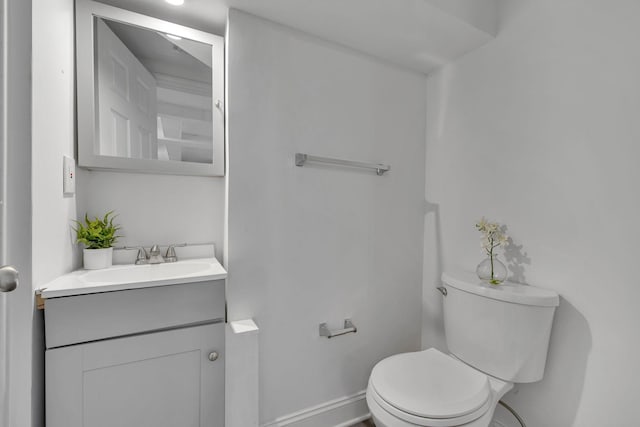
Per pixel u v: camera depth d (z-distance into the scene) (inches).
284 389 51.8
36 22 31.2
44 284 33.6
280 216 51.3
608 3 39.9
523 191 49.7
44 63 33.0
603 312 40.0
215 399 41.6
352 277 59.2
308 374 54.2
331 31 53.1
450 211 62.9
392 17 49.1
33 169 30.9
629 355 37.6
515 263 50.8
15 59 30.0
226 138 48.9
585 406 41.4
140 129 46.8
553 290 45.4
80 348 33.8
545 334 42.8
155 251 48.9
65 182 38.5
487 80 55.9
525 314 42.4
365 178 60.7
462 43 56.5
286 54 51.6
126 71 45.8
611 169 39.4
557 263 45.0
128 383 36.4
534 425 47.2
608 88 39.8
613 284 39.1
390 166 63.9
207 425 41.1
